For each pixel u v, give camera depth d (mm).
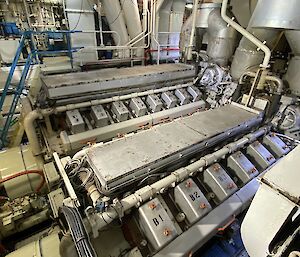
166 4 5133
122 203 1755
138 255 1801
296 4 2400
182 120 2740
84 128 3051
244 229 1362
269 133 3246
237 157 2639
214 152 2477
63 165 2133
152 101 3662
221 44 4168
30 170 2527
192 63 4570
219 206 2191
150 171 1997
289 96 3348
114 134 3201
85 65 4652
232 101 3461
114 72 3713
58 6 5527
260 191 1212
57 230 2348
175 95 4109
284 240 1171
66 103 3055
